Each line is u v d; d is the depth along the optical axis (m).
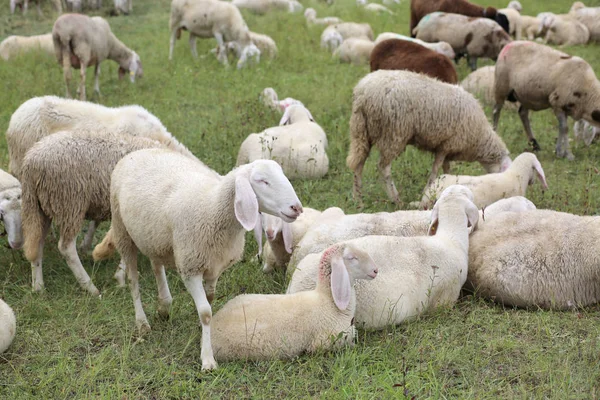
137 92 11.86
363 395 4.01
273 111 10.19
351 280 4.53
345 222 5.57
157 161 4.73
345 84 11.93
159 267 4.86
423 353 4.49
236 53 13.73
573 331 4.68
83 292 5.53
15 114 6.69
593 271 4.95
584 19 16.11
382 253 4.91
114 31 16.81
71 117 6.63
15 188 5.95
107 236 5.61
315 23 17.00
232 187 4.15
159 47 14.96
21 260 6.12
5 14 17.86
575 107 8.56
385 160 7.18
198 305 4.32
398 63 9.52
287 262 5.84
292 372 4.34
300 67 13.64
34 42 14.07
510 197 6.34
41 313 5.16
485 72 11.29
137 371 4.46
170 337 4.82
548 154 8.91
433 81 7.00
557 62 8.60
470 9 13.81
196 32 13.78
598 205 7.03
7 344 4.66
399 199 7.27
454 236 5.23
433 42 13.46
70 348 4.75
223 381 4.26
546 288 5.03
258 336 4.38
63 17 10.98
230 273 5.70
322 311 4.46
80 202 5.51
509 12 15.53
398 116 6.91
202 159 8.52
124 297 5.46
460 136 7.13
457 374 4.29
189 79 12.30
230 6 13.55
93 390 4.25
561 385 4.02
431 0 14.11
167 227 4.41
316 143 8.38
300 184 8.03
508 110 10.73
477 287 5.30
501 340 4.56
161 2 20.19
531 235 5.22
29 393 4.19
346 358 4.35
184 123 10.05
